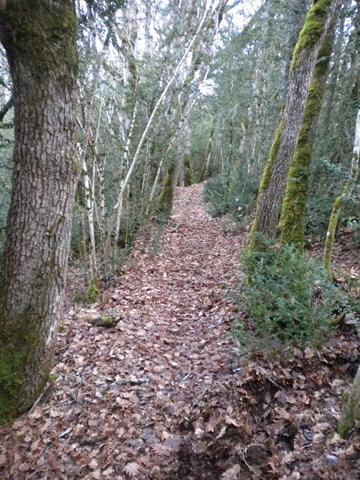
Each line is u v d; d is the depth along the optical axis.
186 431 2.98
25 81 2.67
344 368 3.36
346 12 6.71
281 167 5.33
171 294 6.15
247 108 13.01
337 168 4.81
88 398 3.41
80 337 4.57
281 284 4.05
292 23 7.51
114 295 6.09
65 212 3.04
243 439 2.78
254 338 3.89
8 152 7.82
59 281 3.17
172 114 9.52
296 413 2.98
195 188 20.50
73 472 2.63
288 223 5.12
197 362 3.98
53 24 2.65
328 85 8.22
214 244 9.30
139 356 4.14
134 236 9.30
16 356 3.08
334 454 2.52
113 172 8.45
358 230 6.00
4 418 3.08
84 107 5.93
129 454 2.77
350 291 4.19
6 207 7.09
